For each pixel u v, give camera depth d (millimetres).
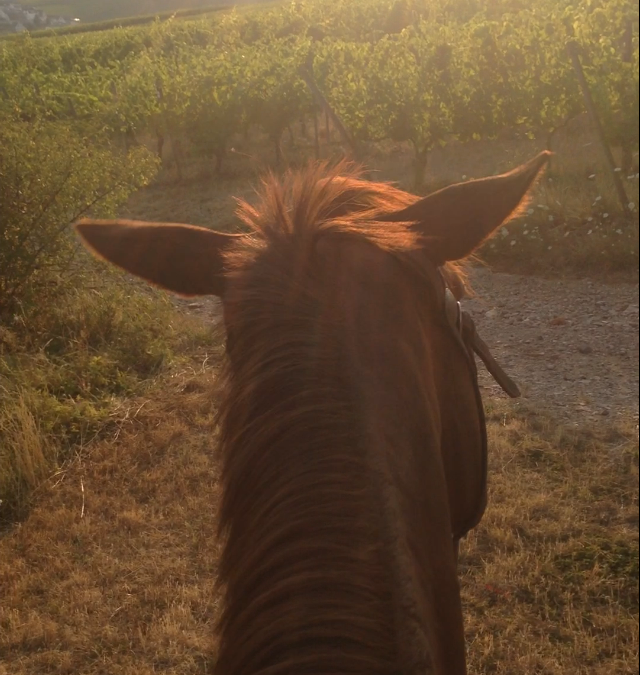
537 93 9625
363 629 775
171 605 3256
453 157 12695
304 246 1117
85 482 4254
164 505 4035
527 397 4996
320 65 13398
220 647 871
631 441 4301
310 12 24469
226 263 1205
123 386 5371
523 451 4270
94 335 6090
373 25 21469
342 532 848
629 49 8289
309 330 1019
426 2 20672
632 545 3430
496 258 7906
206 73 13750
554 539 3535
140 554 3629
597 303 6621
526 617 3064
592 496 3822
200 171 14523
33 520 3922
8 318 6090
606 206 8016
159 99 14094
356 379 977
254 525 896
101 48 24625
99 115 11266
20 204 6031
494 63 9961
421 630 791
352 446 913
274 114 13602
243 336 1057
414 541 917
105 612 3256
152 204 12352
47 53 23094
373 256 1140
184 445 4598
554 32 9883
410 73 10602
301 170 1355
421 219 1280
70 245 6410
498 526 3625
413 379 1057
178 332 6414
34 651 3066
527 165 1251
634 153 7945
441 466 1065
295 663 742
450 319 1372
